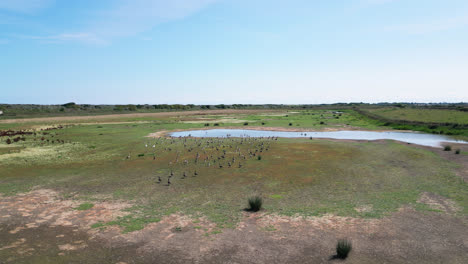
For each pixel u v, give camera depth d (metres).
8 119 98.88
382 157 34.69
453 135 58.75
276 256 12.77
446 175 26.28
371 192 21.72
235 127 77.62
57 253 13.25
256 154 37.19
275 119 106.19
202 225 16.27
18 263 12.31
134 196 21.55
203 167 30.53
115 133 62.72
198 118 113.69
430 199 19.92
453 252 12.84
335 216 17.17
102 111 157.88
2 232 15.50
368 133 64.69
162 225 16.31
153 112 162.00
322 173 27.34
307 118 110.19
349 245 12.68
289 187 23.28
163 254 13.10
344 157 34.72
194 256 12.89
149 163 32.91
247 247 13.63
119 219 17.23
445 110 111.69
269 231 15.34
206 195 21.64
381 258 12.44
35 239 14.69
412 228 15.38
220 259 12.57
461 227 15.41
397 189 22.34
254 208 18.44
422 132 65.19
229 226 16.06
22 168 30.77
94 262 12.45
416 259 12.30
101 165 32.09
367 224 15.96
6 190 23.08
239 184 24.31
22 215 17.89
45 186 24.22
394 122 79.94
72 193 22.31
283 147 42.38
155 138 54.72
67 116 118.44
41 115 116.56
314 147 42.09
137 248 13.70
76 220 17.12
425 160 32.78
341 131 68.75
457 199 19.81
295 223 16.30
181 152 39.41
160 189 23.23
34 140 51.62
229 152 38.88
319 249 13.34
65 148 43.12
